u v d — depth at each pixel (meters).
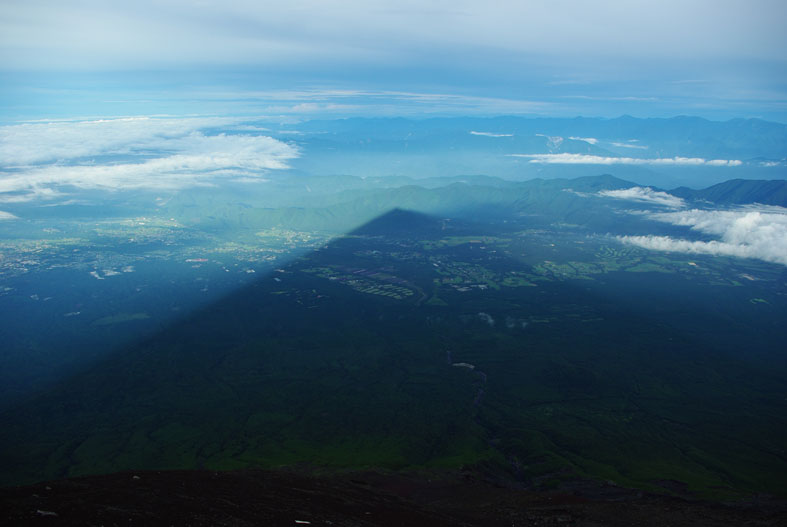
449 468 104.50
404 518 54.31
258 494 52.44
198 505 44.12
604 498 91.06
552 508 68.81
